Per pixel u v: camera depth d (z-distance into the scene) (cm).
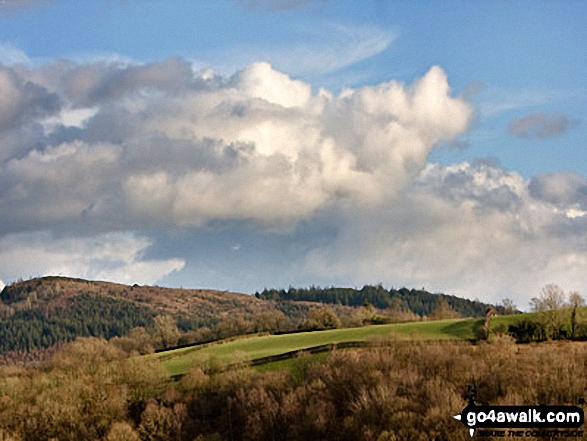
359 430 9406
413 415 8988
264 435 10369
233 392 11800
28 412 11725
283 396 11019
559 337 13438
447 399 9019
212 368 13125
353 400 10469
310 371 11838
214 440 10425
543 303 14212
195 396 12069
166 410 11331
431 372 10712
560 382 9306
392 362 11350
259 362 13225
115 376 13138
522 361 10644
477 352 11694
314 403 10519
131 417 12012
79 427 11381
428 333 14712
